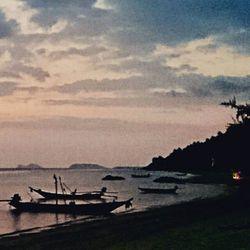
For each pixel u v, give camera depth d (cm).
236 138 5947
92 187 16425
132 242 2433
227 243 2055
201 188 12338
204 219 3200
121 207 6341
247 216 3088
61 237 2992
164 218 3641
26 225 5019
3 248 2698
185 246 2092
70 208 5597
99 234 2978
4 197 11881
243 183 6244
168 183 17950
